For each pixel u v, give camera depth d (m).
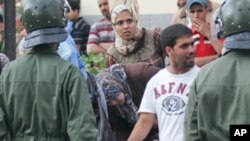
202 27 13.36
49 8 9.68
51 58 9.70
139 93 12.05
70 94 9.45
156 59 12.96
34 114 9.55
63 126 9.50
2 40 14.85
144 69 12.09
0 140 9.62
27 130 9.62
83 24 17.47
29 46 9.66
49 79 9.55
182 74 10.55
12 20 13.34
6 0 13.34
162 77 10.66
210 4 13.88
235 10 8.98
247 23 8.93
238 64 8.93
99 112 11.18
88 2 19.28
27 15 9.70
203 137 8.99
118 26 12.96
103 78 12.05
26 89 9.59
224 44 9.05
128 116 11.97
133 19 12.97
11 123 9.73
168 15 19.41
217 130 8.87
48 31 9.67
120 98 11.91
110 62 13.10
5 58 13.22
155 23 19.45
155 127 11.30
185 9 15.43
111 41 15.74
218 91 8.87
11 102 9.66
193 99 9.09
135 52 12.99
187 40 10.50
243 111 8.74
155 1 19.42
